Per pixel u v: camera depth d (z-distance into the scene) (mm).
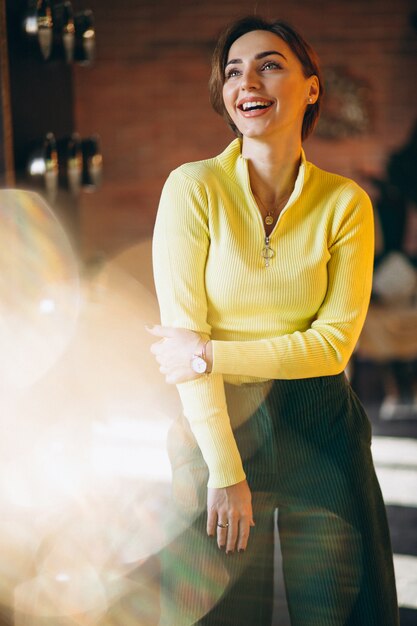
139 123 6160
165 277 1625
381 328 4949
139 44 6059
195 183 1604
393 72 5902
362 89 5926
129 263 6250
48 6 2250
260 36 1581
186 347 1573
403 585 2748
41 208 2281
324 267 1626
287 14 5906
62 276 2410
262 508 1661
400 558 2961
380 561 1681
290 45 1591
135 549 2607
